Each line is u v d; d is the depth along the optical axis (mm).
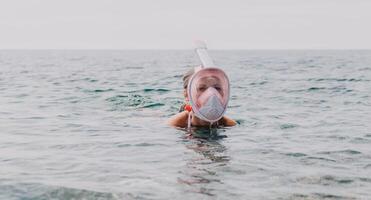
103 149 4645
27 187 3281
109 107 8188
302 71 21266
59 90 11414
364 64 29703
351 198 3039
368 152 4570
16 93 10750
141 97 9688
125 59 41750
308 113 7586
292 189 3240
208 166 3920
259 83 14102
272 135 5496
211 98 5410
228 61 35969
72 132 5684
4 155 4391
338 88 12531
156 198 3010
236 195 3084
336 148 4758
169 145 4828
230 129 5883
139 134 5496
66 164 4004
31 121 6602
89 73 18953
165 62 33375
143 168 3830
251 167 3881
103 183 3375
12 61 34719
